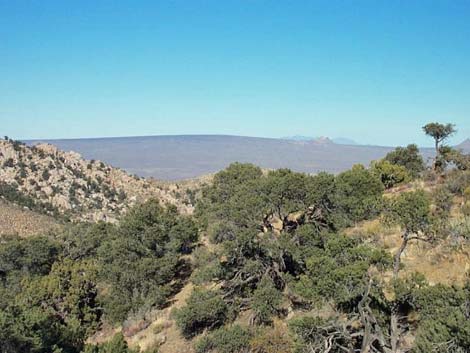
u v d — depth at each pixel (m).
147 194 124.81
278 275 22.50
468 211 21.17
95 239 52.19
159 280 32.69
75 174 128.38
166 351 22.73
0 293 42.91
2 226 87.56
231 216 23.47
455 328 9.76
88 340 30.31
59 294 31.81
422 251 18.75
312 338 12.23
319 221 24.41
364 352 11.23
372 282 12.27
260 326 19.56
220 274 23.81
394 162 45.19
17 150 128.38
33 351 15.12
